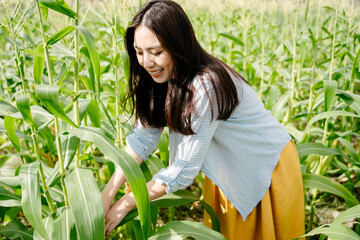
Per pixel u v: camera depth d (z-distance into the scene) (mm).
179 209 2705
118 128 2002
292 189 1653
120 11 1758
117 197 1928
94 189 1219
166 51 1207
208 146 1396
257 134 1509
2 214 1722
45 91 1132
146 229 1266
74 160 1669
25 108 1198
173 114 1320
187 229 1446
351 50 3143
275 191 1586
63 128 1522
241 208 1591
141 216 1204
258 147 1518
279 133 1632
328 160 2514
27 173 1238
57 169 1443
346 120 2887
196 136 1328
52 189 1638
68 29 1199
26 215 1186
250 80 3533
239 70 3900
